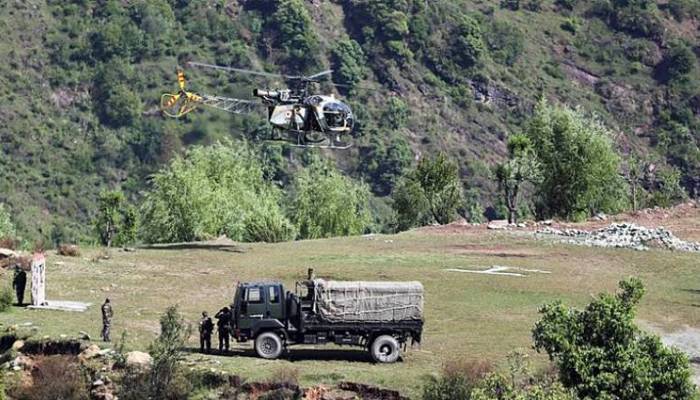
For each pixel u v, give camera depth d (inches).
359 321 6924.2
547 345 5580.7
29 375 6761.8
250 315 6934.1
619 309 5516.7
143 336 7322.8
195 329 7637.8
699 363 7091.5
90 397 6510.8
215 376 6525.6
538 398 5128.0
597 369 5418.3
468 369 6363.2
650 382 5354.3
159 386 6441.9
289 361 6870.1
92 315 7815.0
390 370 6658.5
